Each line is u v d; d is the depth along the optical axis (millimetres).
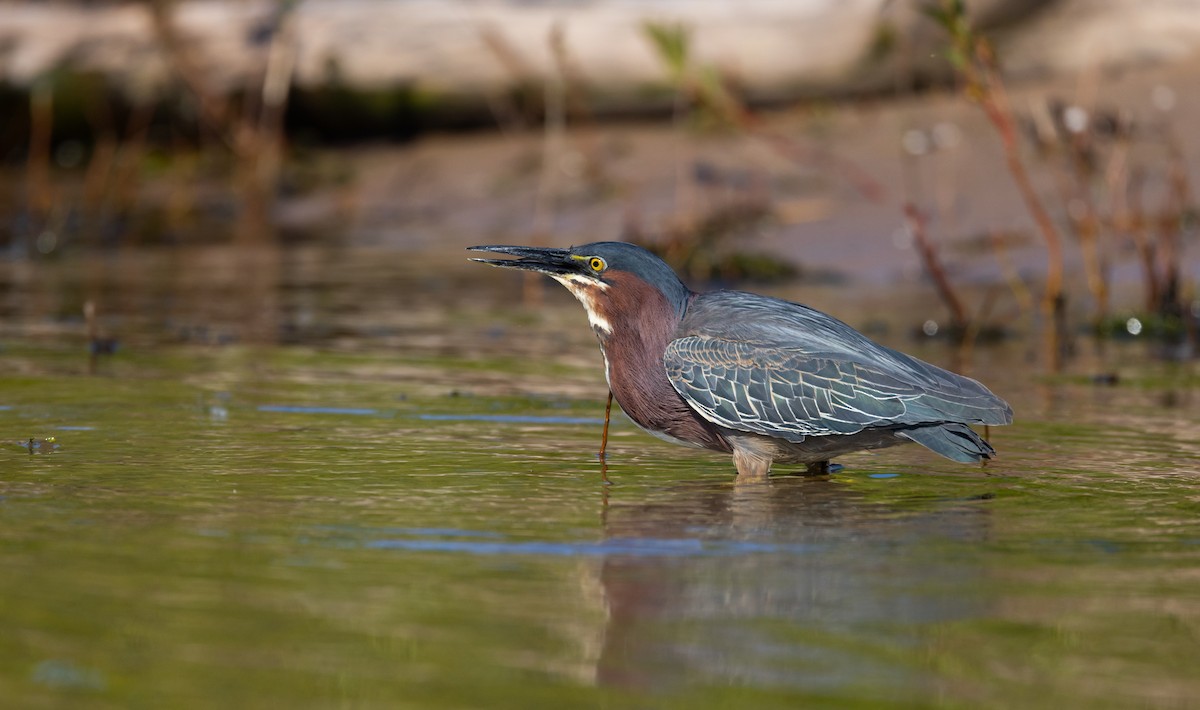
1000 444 10398
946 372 9883
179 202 26312
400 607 6512
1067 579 7059
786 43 24266
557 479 9234
